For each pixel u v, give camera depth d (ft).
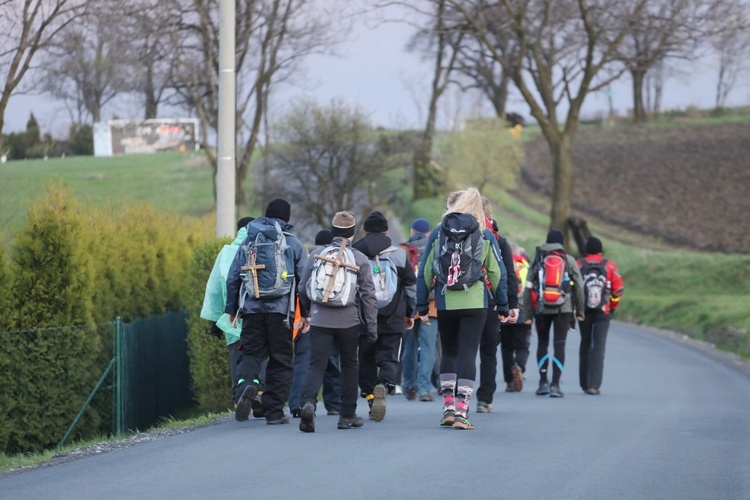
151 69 458.09
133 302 203.72
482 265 117.50
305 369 138.92
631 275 543.39
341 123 530.27
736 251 631.56
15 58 279.90
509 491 82.23
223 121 187.21
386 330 131.85
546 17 485.56
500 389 194.29
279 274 124.06
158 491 81.10
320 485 83.35
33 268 157.38
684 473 93.97
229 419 138.82
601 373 179.42
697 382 204.95
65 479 88.12
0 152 309.63
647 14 458.91
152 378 182.09
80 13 291.38
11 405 149.48
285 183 545.03
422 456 98.53
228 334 137.80
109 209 207.92
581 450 105.19
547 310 172.76
